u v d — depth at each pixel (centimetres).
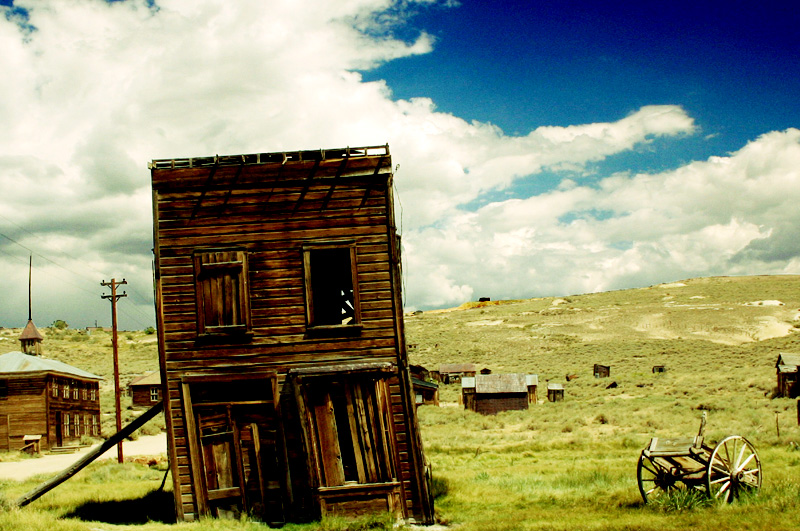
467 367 8956
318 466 1509
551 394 6066
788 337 10138
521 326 14300
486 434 4012
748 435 2962
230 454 1576
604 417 4166
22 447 4072
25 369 4278
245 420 1583
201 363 1584
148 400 7025
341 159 1638
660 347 10488
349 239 1616
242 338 1590
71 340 14088
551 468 2411
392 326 1591
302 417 1522
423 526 1496
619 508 1534
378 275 1606
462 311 18325
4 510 1567
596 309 15512
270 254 1614
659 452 1544
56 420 4403
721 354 9038
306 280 1603
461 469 2497
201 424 1580
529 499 1772
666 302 15512
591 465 2444
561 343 12031
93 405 5150
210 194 1630
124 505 1806
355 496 1506
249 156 1630
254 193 1628
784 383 4922
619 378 7288
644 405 4862
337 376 1527
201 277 1605
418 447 1545
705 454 1515
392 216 1620
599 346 11269
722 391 5534
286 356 1583
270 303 1598
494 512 1596
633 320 13550
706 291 16538
